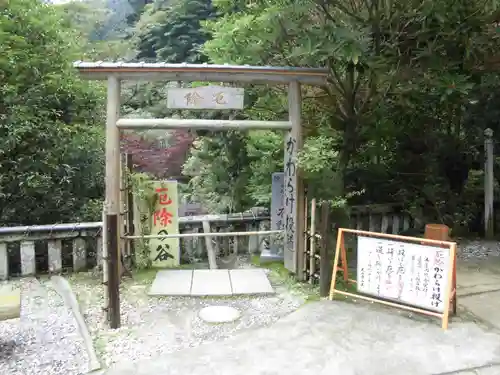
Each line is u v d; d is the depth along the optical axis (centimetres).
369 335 373
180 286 490
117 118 489
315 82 509
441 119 776
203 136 805
